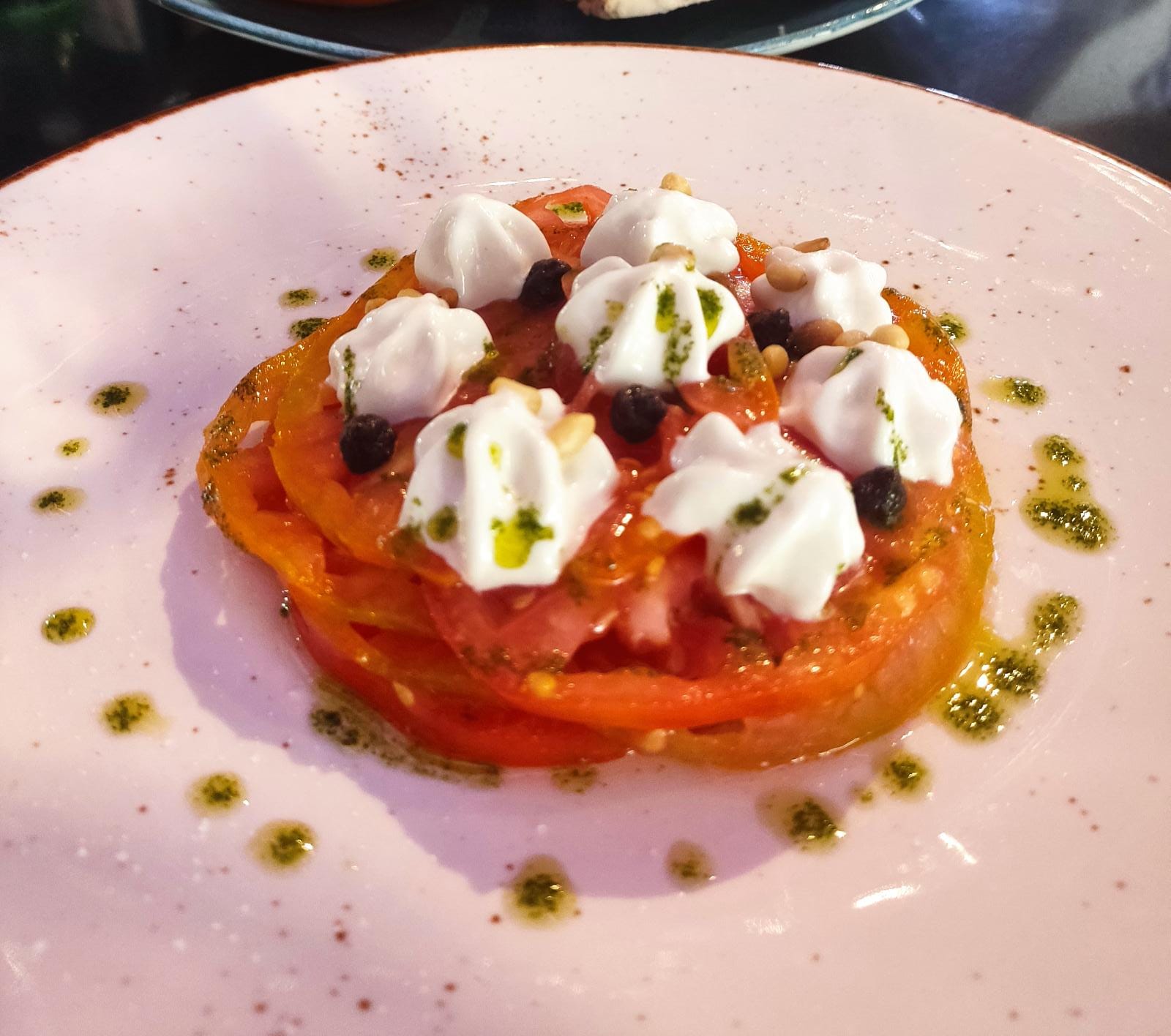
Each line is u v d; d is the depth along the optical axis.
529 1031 0.13
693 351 0.17
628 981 0.14
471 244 0.19
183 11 0.31
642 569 0.15
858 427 0.17
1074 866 0.15
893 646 0.16
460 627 0.15
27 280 0.23
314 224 0.25
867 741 0.16
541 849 0.15
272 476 0.18
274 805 0.15
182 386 0.21
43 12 0.36
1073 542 0.19
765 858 0.15
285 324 0.23
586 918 0.14
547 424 0.16
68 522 0.19
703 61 0.28
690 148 0.27
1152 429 0.21
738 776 0.16
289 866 0.15
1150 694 0.17
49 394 0.21
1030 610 0.18
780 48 0.31
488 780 0.16
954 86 0.35
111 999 0.13
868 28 0.37
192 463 0.20
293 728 0.16
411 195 0.26
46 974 0.13
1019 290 0.23
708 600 0.16
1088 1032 0.13
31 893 0.14
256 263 0.24
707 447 0.16
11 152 0.31
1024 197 0.25
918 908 0.14
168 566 0.18
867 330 0.19
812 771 0.16
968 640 0.17
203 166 0.25
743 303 0.19
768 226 0.25
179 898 0.14
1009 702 0.17
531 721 0.16
